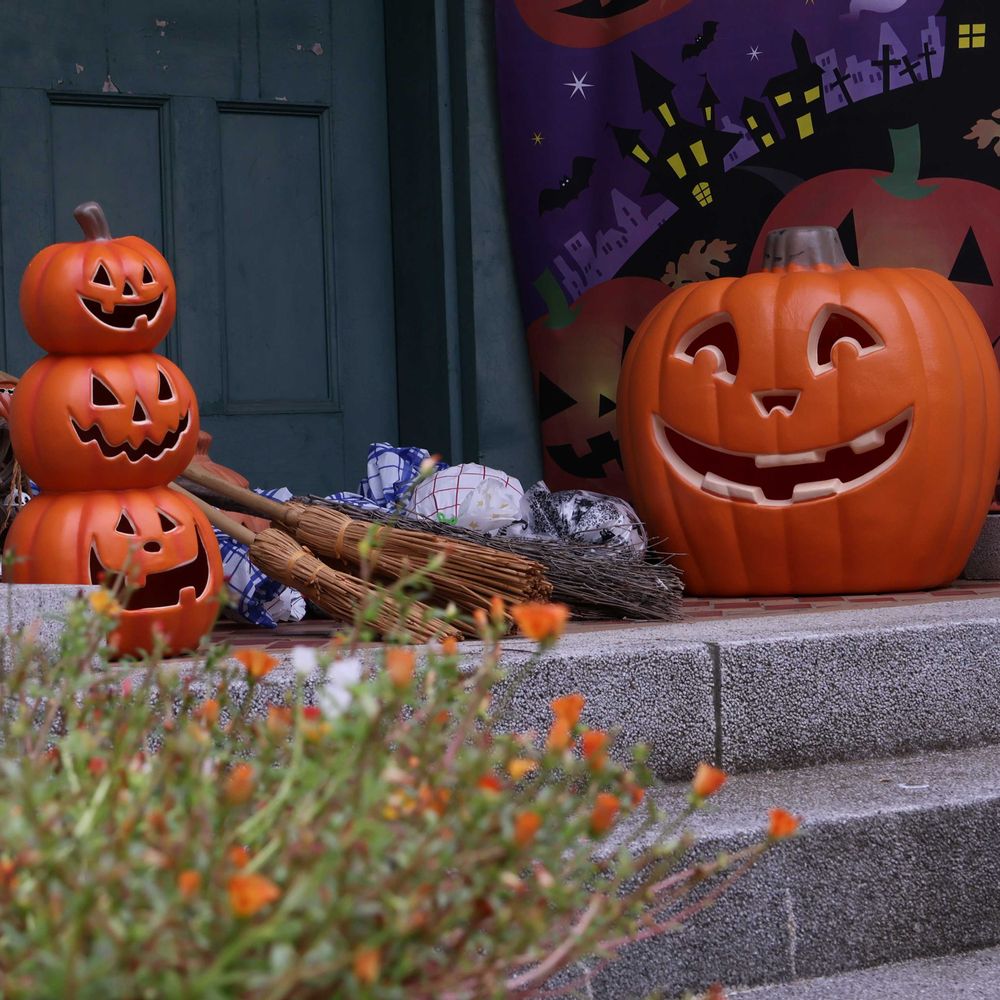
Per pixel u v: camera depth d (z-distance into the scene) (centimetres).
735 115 474
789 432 390
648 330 422
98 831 106
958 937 242
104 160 486
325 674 151
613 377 492
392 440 532
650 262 486
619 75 485
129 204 489
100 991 91
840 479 404
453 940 115
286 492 403
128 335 276
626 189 487
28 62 473
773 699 268
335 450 523
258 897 88
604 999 210
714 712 263
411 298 523
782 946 226
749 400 394
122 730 126
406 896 103
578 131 490
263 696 224
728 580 406
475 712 125
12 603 232
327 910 96
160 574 284
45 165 476
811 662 272
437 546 311
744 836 224
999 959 239
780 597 407
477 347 497
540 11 489
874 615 304
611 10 485
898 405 385
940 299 404
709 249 479
